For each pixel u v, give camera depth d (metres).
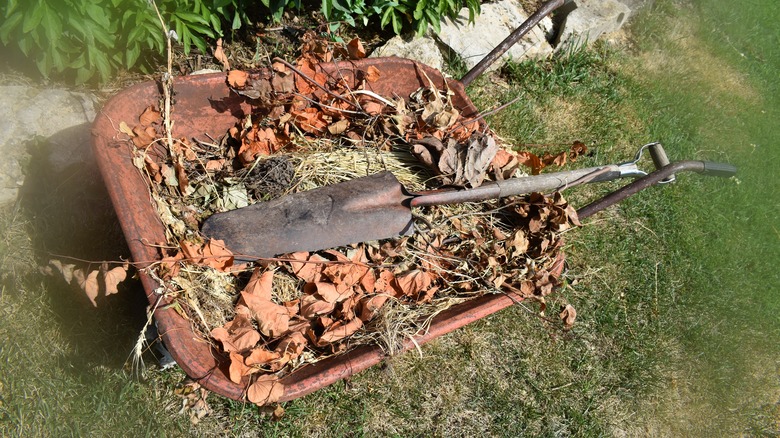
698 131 4.50
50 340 2.45
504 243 2.61
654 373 3.21
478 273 2.56
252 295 2.19
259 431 2.50
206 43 3.38
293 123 2.77
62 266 2.23
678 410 3.15
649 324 3.38
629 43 4.87
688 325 3.45
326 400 2.63
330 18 3.63
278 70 2.61
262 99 2.58
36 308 2.48
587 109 4.20
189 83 2.45
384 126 2.85
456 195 2.50
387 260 2.54
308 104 2.81
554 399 2.95
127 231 2.02
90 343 2.48
